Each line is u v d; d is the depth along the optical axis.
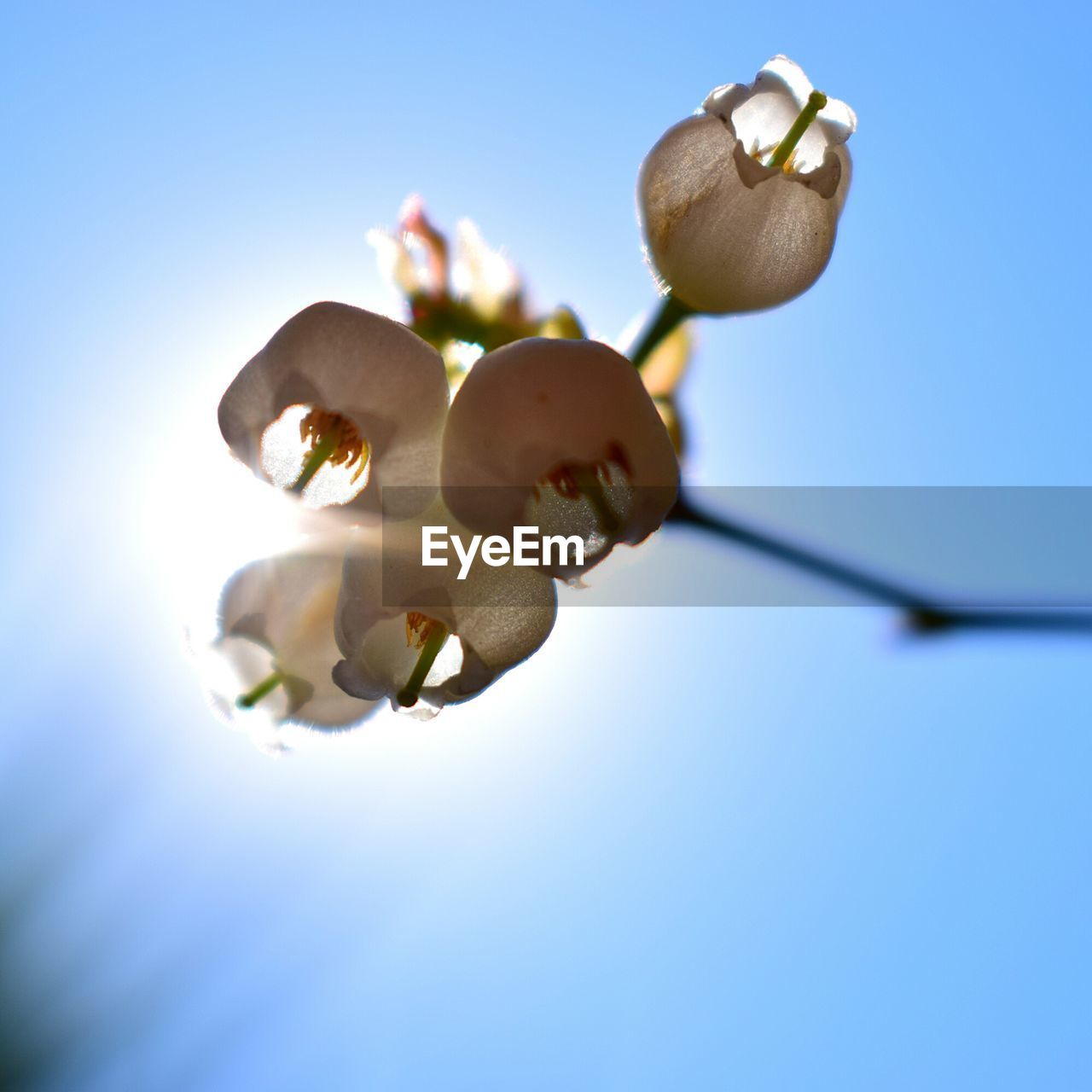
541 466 0.09
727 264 0.09
